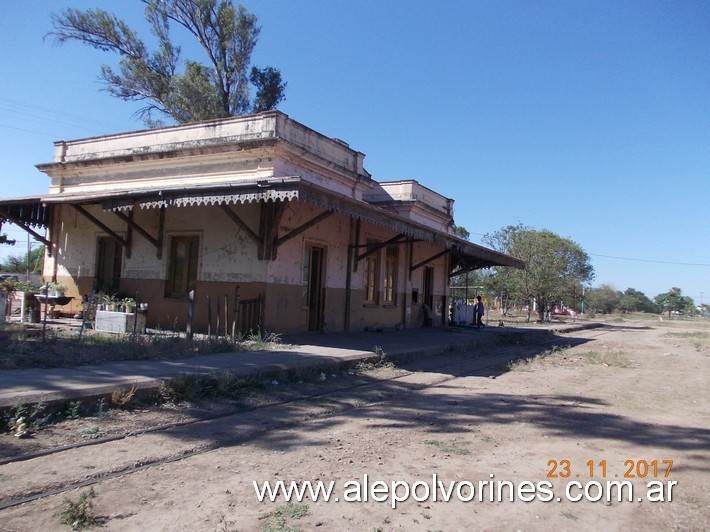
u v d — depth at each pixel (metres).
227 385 7.54
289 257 14.27
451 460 5.32
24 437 5.11
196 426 6.10
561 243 38.38
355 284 17.47
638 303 104.62
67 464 4.59
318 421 6.74
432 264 24.02
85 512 3.62
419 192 22.98
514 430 6.62
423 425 6.71
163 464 4.83
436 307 24.22
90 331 12.45
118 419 5.99
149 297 15.48
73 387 6.21
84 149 17.83
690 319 73.94
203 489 4.29
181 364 8.50
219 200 11.44
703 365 14.52
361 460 5.20
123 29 25.38
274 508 3.97
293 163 14.82
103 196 13.16
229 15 25.95
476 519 4.00
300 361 9.52
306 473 4.76
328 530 3.67
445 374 11.19
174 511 3.85
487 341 18.75
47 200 14.61
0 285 14.31
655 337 27.09
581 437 6.38
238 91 27.38
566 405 8.27
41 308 15.89
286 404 7.50
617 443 6.16
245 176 14.52
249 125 14.55
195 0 25.75
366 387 9.20
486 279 42.19
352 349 12.08
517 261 24.28
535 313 50.53
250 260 13.75
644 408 8.26
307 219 15.05
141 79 25.92
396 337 16.75
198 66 25.92
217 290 14.23
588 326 36.41
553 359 14.92
